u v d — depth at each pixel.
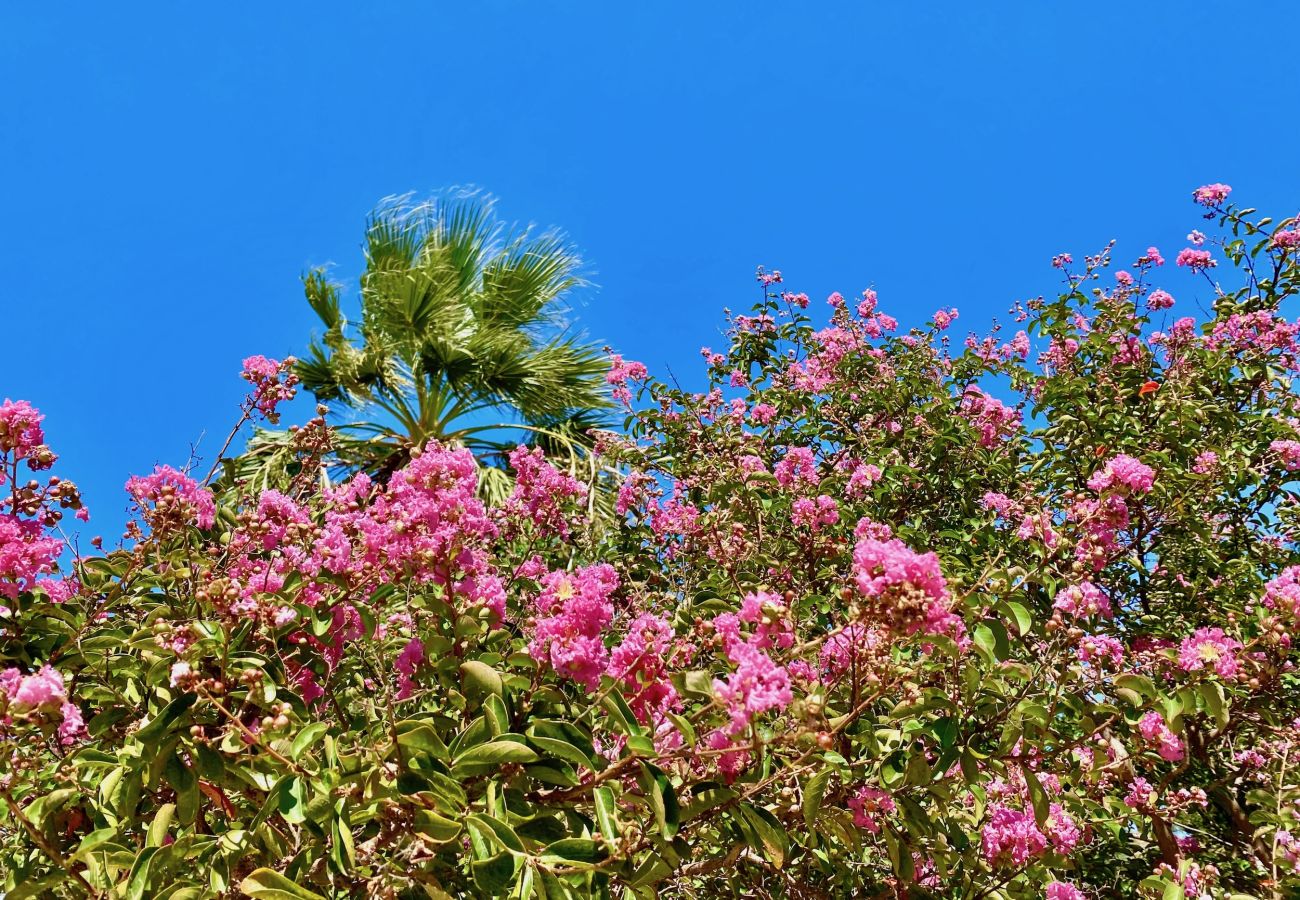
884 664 1.96
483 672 2.02
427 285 8.44
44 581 2.64
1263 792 2.97
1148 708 2.60
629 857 1.82
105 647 2.30
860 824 2.24
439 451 2.44
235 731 1.80
